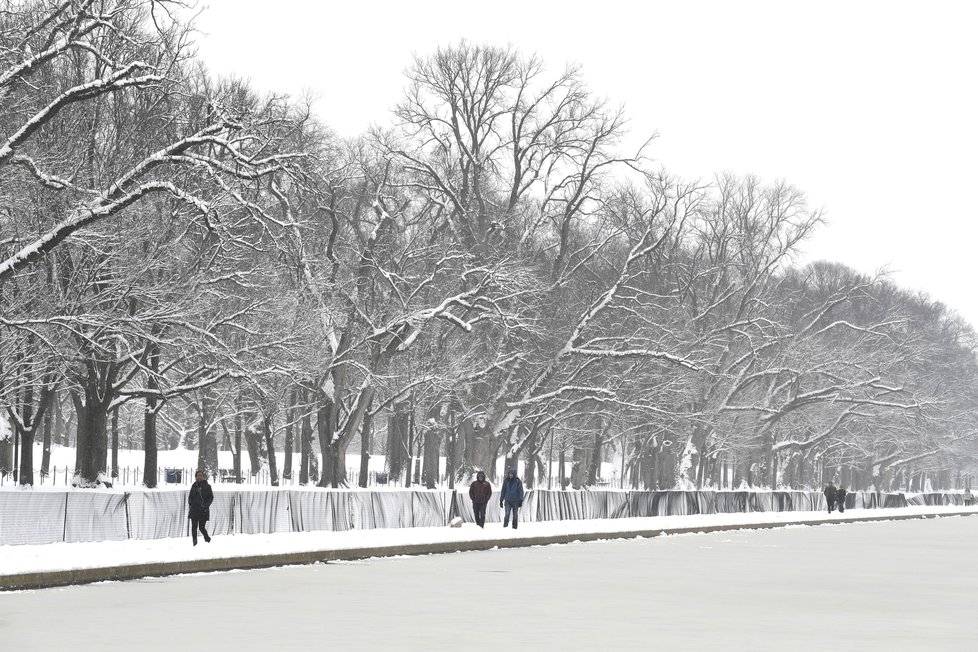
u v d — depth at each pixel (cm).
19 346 5556
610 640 2400
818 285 15875
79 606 2897
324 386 8169
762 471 14425
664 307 10719
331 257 8088
